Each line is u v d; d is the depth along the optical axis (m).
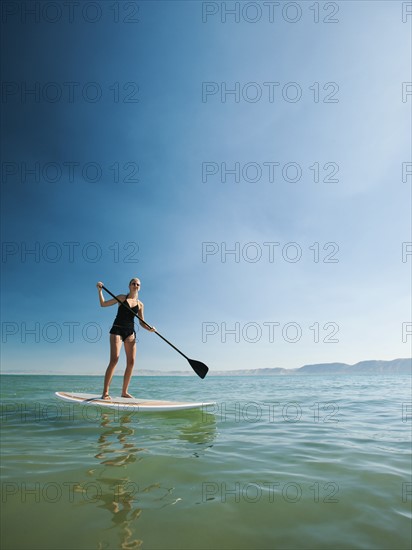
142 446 3.01
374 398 7.88
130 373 5.61
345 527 1.65
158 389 10.61
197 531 1.57
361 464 2.63
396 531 1.63
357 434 3.79
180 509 1.78
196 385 14.10
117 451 2.82
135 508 1.77
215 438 3.44
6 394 7.98
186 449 2.94
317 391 10.20
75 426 3.89
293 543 1.50
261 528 1.62
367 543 1.52
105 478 2.19
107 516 1.68
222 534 1.55
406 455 2.92
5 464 2.45
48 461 2.53
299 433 3.80
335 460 2.74
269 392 9.48
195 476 2.27
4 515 1.68
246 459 2.70
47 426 3.88
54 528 1.56
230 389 10.90
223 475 2.30
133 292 5.62
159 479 2.19
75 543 1.45
